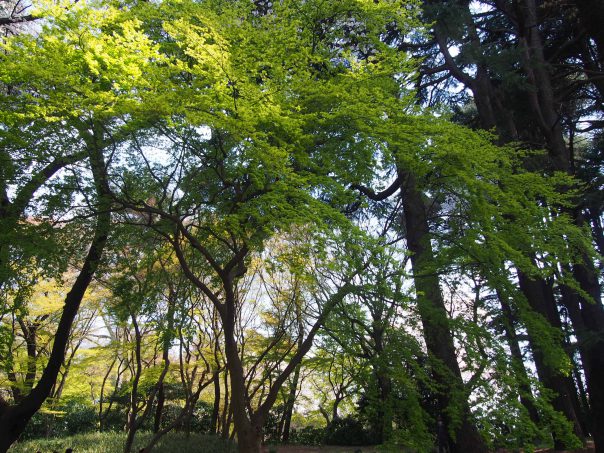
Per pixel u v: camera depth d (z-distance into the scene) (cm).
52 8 509
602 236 1783
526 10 1279
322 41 767
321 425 2119
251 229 755
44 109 535
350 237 659
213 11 694
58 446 1372
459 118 1642
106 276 1265
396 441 805
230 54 565
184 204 854
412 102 737
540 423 836
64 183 783
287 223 615
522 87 1170
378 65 673
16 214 748
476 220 827
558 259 819
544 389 814
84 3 528
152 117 597
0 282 763
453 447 1056
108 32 647
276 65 641
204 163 791
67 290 1405
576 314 1365
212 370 1466
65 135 693
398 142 659
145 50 516
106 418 1969
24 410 925
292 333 1451
